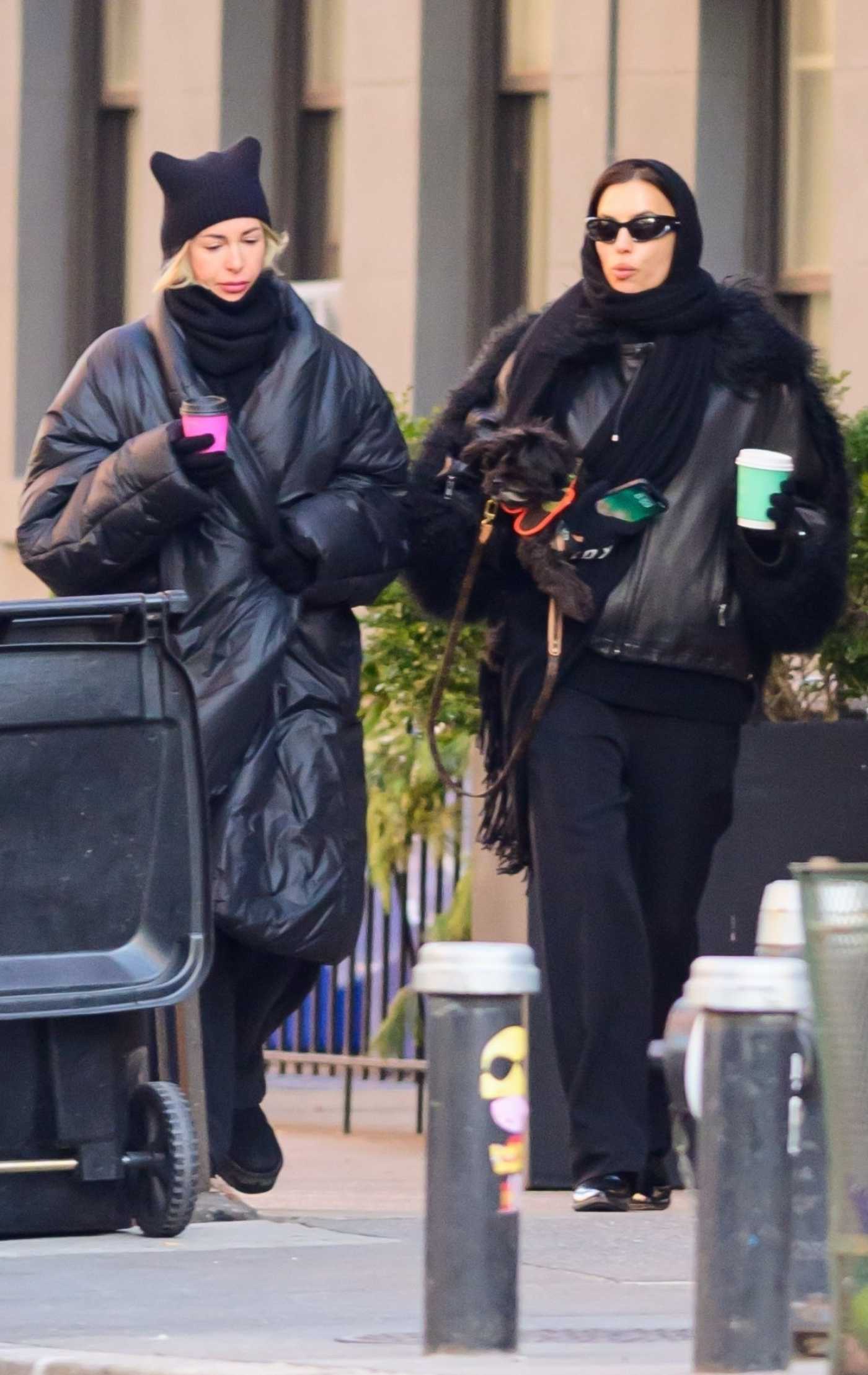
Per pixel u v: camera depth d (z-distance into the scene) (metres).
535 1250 18.62
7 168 53.84
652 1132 21.50
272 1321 15.45
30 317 53.91
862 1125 12.02
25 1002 17.91
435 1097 13.05
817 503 21.66
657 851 21.70
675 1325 15.10
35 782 18.14
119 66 54.00
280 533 20.58
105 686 18.23
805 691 27.64
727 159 44.09
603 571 21.06
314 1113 35.81
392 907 32.00
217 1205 19.91
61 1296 16.41
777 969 12.45
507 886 25.92
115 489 20.06
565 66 45.03
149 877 18.41
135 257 53.59
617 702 21.25
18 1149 18.39
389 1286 16.81
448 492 21.56
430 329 47.69
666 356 21.08
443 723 29.14
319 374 21.06
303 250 51.09
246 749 20.47
